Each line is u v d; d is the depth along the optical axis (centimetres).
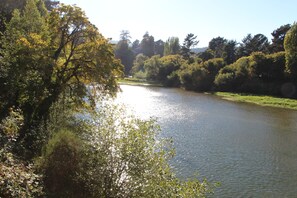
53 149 1623
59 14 2766
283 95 8862
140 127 1437
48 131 2084
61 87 2677
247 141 3666
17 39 2639
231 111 5925
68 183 1515
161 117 4903
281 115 5684
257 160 2967
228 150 3241
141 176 1325
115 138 1421
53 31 2773
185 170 2573
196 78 10519
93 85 2894
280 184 2416
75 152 1598
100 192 1397
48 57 2520
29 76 2473
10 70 2433
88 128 1516
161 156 1397
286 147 3481
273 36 12050
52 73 2658
